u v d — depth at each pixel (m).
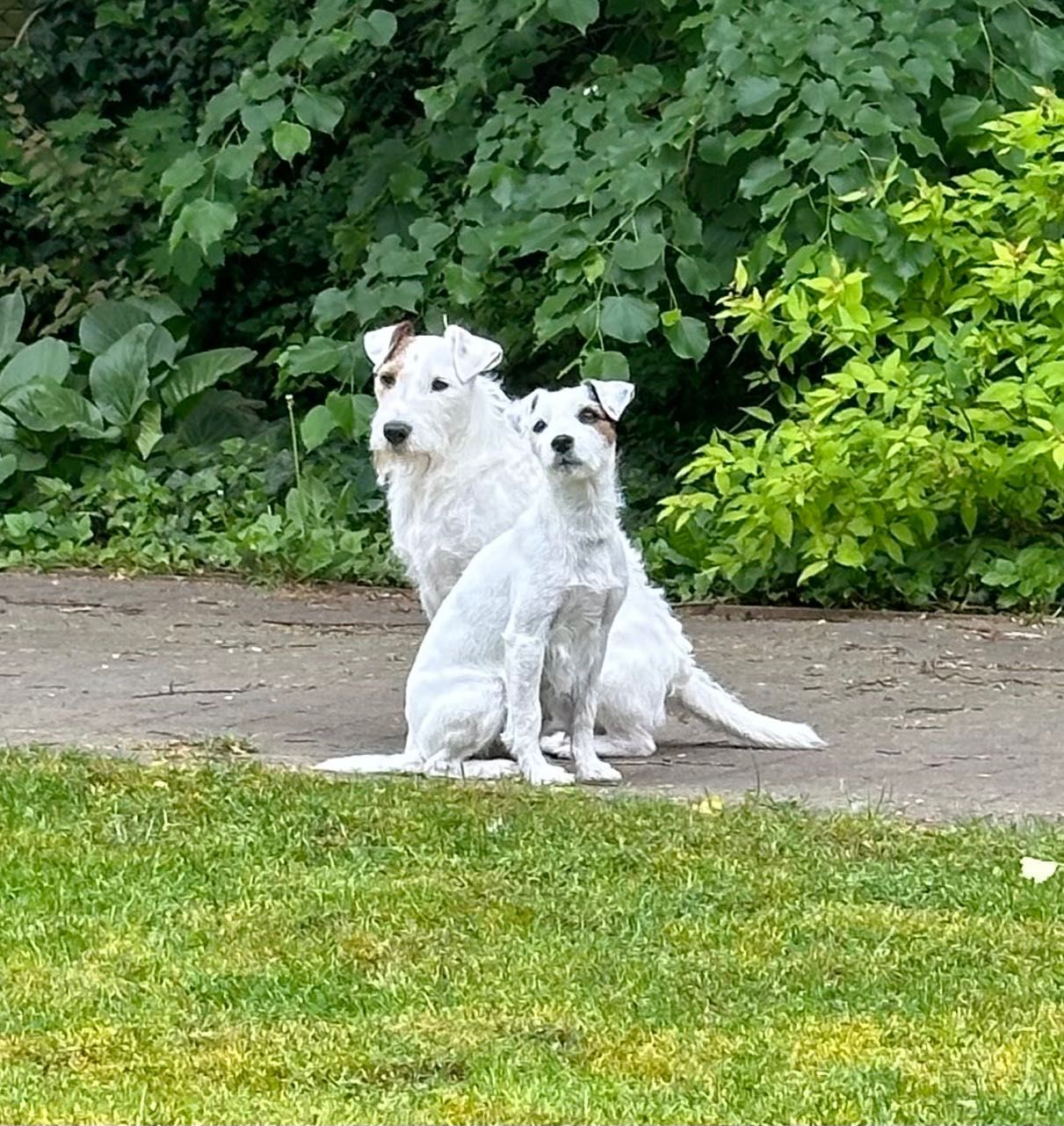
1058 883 6.64
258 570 13.26
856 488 11.84
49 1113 4.96
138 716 9.38
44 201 16.38
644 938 6.19
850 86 12.08
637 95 13.05
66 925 6.27
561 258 12.39
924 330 11.99
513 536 8.09
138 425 14.59
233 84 14.42
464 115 13.98
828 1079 5.18
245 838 7.10
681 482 13.45
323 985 5.81
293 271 16.41
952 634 11.35
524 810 7.38
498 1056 5.33
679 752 8.76
